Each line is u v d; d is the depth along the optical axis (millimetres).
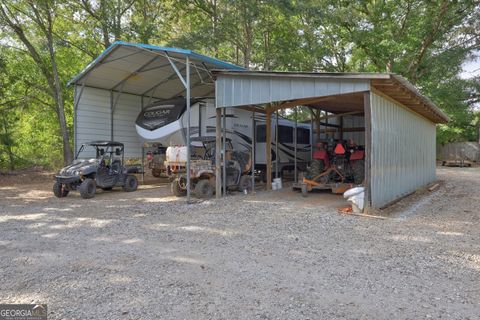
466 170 18125
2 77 14242
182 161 8789
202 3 16422
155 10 17547
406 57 17656
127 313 2746
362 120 13273
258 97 7730
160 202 8109
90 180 8883
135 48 8969
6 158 15578
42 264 3896
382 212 6648
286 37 16984
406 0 16906
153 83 12156
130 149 12852
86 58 17422
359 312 2732
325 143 9953
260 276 3488
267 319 2635
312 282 3330
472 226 5551
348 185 8742
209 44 15438
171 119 10367
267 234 5113
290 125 13320
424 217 6262
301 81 7059
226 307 2834
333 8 16969
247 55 16109
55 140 18469
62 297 3043
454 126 22891
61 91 15211
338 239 4820
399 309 2775
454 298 2971
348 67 20828
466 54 17406
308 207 7242
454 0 15805
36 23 14023
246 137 11898
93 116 11672
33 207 7590
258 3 14414
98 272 3631
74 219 6301
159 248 4457
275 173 11859
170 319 2650
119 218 6371
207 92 13633
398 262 3865
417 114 9961
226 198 8492
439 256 4062
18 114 16328
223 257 4082
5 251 4391
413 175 9523
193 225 5746
